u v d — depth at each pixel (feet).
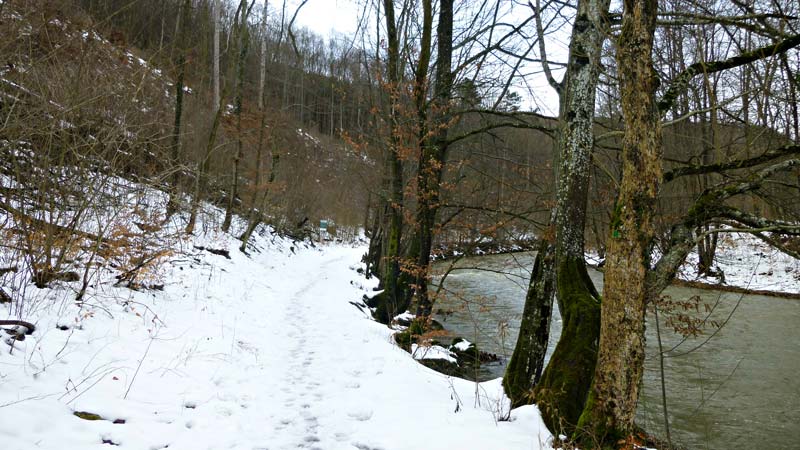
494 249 34.96
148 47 45.44
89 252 25.17
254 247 61.05
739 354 34.68
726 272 58.49
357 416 17.56
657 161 13.34
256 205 73.10
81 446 12.39
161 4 50.93
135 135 25.25
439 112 32.96
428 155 32.42
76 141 22.62
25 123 20.74
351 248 110.42
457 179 35.22
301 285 51.96
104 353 18.12
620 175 26.40
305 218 91.09
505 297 53.26
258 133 59.57
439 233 34.30
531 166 31.40
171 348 21.29
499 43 30.01
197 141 56.70
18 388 13.67
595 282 54.54
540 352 19.65
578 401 15.90
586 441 13.87
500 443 14.71
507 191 32.81
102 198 23.45
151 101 31.94
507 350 35.83
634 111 13.34
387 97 39.32
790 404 26.20
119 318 21.95
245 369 21.70
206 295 32.63
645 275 13.60
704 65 15.26
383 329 33.65
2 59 20.24
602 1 18.65
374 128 42.60
